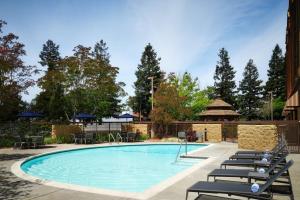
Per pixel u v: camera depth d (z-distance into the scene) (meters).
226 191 5.08
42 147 20.81
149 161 17.19
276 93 72.38
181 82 51.16
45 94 42.50
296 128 17.22
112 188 10.59
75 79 32.69
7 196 7.11
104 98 35.34
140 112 55.38
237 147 19.98
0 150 18.83
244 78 76.06
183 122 28.48
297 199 6.46
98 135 26.88
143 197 6.85
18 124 26.56
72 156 19.41
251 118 74.88
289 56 31.77
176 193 7.21
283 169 5.08
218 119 40.94
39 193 7.36
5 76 20.45
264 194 5.46
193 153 16.70
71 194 7.20
